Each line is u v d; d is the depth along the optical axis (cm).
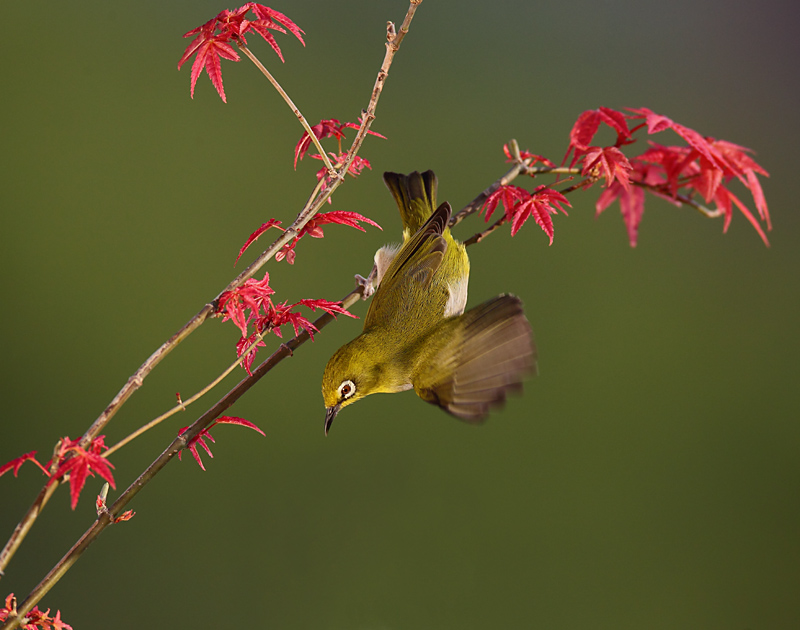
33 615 526
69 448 523
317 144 529
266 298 529
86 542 527
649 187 538
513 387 529
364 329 538
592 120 536
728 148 537
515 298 530
